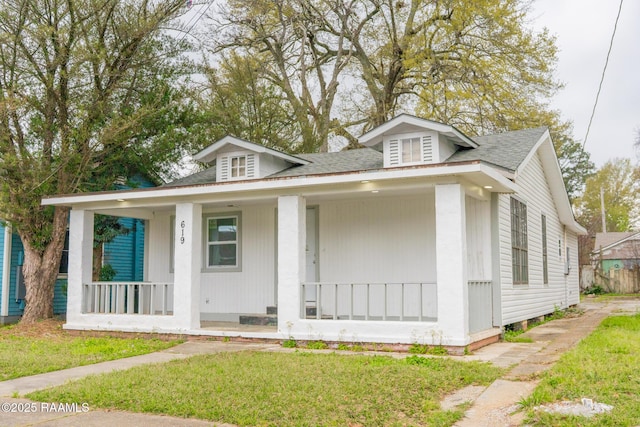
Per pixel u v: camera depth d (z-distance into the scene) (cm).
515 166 1142
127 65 1580
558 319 1630
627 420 492
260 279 1372
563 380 643
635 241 4006
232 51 2562
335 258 1284
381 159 1375
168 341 1158
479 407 588
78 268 1314
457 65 2462
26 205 1432
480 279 1152
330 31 2705
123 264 1980
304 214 1125
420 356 911
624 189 5569
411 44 2489
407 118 1176
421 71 2539
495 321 1136
